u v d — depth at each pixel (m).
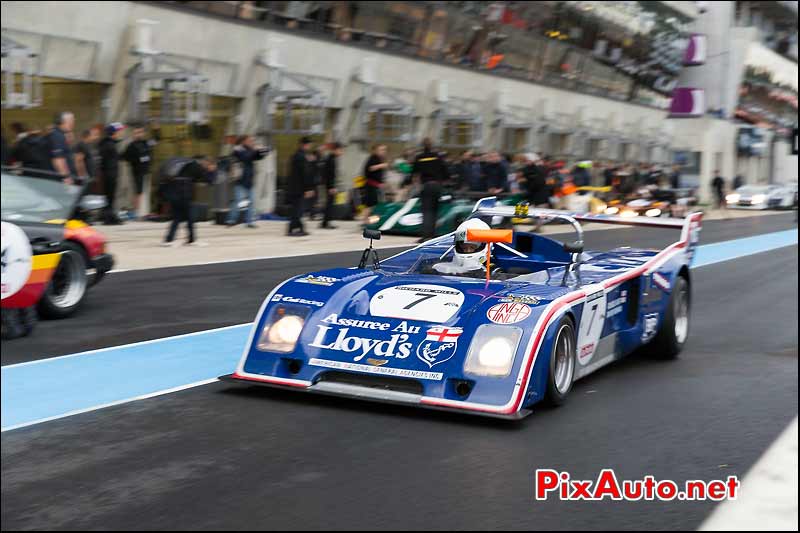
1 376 7.54
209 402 6.89
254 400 6.96
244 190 22.23
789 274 18.39
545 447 6.09
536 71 45.03
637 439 6.39
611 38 51.62
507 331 6.66
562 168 30.45
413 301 7.18
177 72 23.19
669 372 8.83
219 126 27.34
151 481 5.17
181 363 8.30
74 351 8.58
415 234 21.28
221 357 8.62
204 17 25.69
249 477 5.29
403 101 34.50
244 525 4.58
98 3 22.45
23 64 20.08
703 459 5.99
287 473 5.38
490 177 25.25
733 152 73.94
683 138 68.94
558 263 8.88
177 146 25.45
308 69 29.94
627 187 36.28
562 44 46.03
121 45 23.44
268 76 28.11
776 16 92.00
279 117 28.50
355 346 6.80
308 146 20.62
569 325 7.25
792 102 93.62
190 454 5.66
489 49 39.91
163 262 15.12
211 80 26.45
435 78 36.66
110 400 6.91
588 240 11.53
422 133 36.47
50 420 6.32
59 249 9.15
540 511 4.95
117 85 23.69
